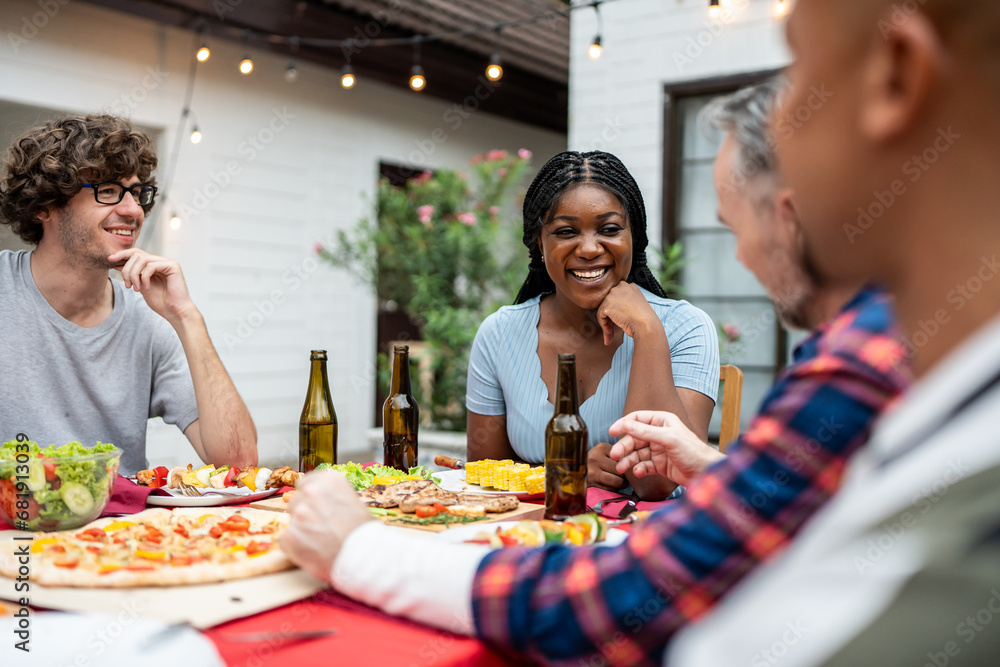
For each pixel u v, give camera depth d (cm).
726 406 195
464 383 482
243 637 78
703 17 458
